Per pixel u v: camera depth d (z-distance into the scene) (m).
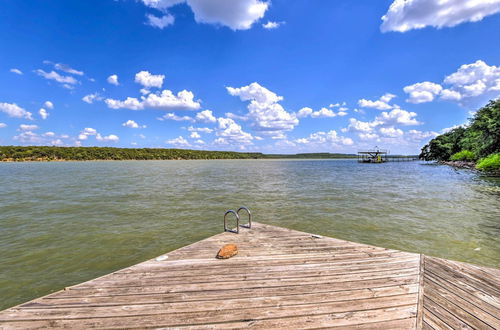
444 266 4.42
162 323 2.95
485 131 36.03
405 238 8.79
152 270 4.35
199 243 5.76
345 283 3.85
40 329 2.85
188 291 3.64
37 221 11.35
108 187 23.75
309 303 3.31
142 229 10.11
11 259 7.27
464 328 2.80
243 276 4.12
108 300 3.42
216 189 22.56
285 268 4.41
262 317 3.03
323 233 9.52
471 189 20.33
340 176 36.44
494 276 4.05
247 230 6.82
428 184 24.28
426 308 3.18
